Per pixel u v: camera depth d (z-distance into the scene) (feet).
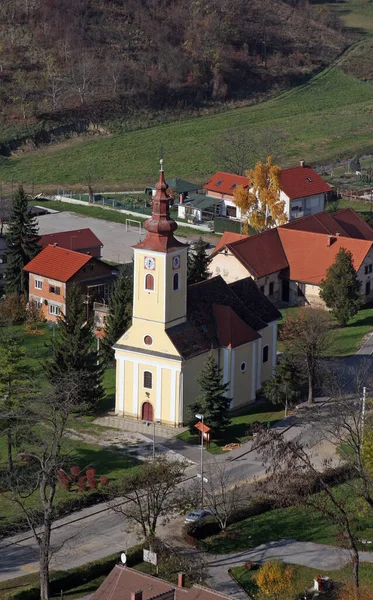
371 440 316.60
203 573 302.25
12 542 326.44
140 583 257.96
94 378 408.46
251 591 295.89
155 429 399.85
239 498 339.98
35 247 544.21
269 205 590.55
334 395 368.48
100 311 495.82
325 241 539.29
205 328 411.54
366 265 536.01
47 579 292.81
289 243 544.21
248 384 422.82
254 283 446.19
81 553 318.24
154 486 326.24
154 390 403.75
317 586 294.25
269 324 436.35
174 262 395.14
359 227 587.27
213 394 385.29
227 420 389.19
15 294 529.45
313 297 531.50
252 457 377.09
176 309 401.08
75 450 381.60
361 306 535.19
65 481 355.15
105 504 347.77
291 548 318.86
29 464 367.45
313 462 365.20
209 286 423.64
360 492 313.32
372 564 306.96
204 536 327.26
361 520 329.11
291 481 322.96
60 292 517.55
